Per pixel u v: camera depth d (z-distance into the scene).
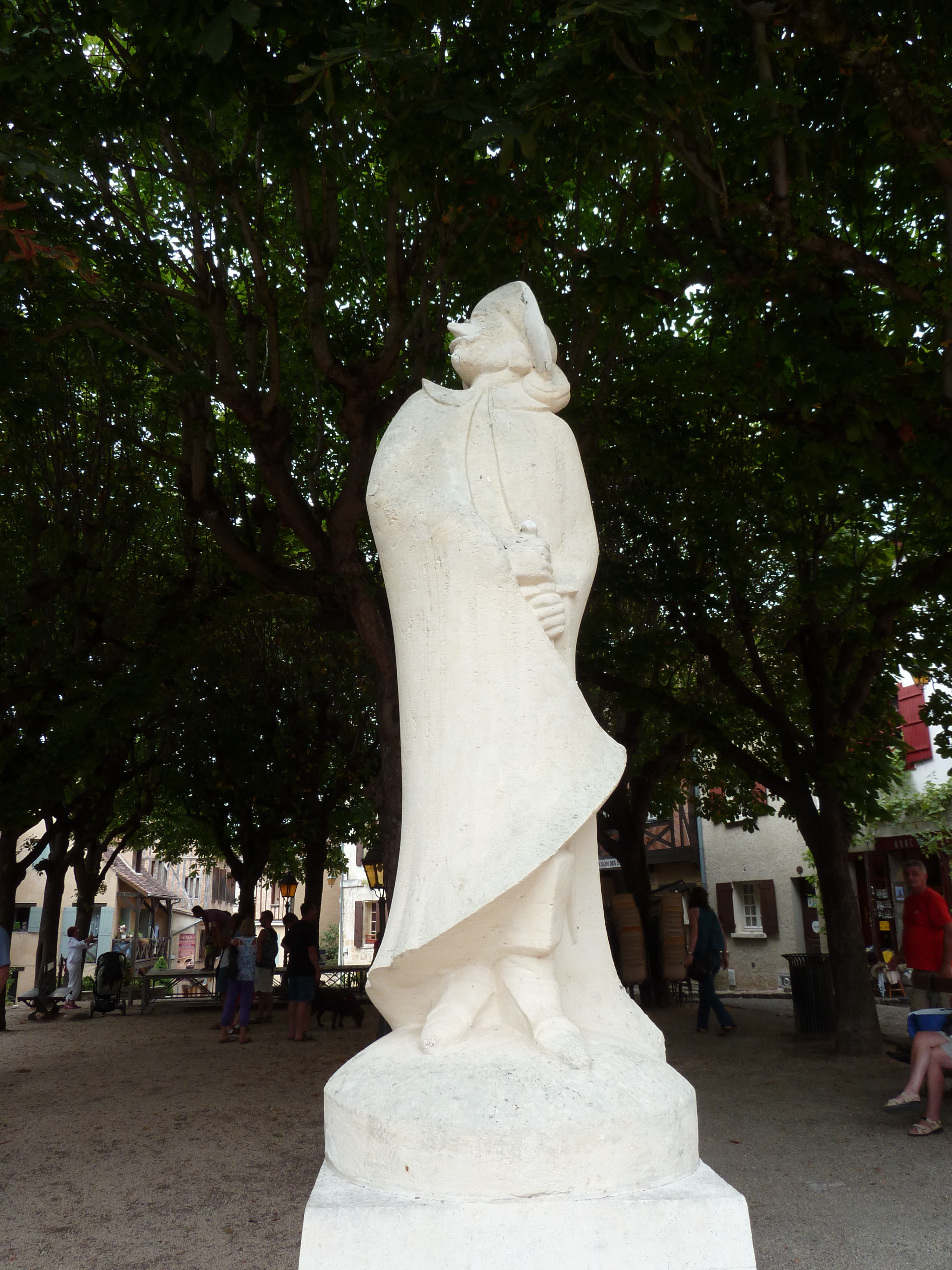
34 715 12.27
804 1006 12.27
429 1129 2.05
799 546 10.81
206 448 10.43
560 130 7.34
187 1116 8.38
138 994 21.61
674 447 11.23
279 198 10.80
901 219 8.95
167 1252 5.08
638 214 9.19
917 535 10.71
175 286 11.26
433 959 2.45
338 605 11.23
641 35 5.67
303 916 13.51
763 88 6.77
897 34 7.55
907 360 7.78
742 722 15.71
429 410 3.01
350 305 11.66
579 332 9.55
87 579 12.58
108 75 9.60
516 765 2.53
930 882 18.81
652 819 26.88
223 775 19.45
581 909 2.67
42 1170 6.75
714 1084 9.33
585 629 11.73
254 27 5.87
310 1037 13.53
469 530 2.67
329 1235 1.96
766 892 23.83
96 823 20.47
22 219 8.23
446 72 7.20
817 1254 4.89
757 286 7.75
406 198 7.84
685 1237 1.97
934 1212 5.50
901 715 13.45
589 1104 2.08
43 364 10.64
